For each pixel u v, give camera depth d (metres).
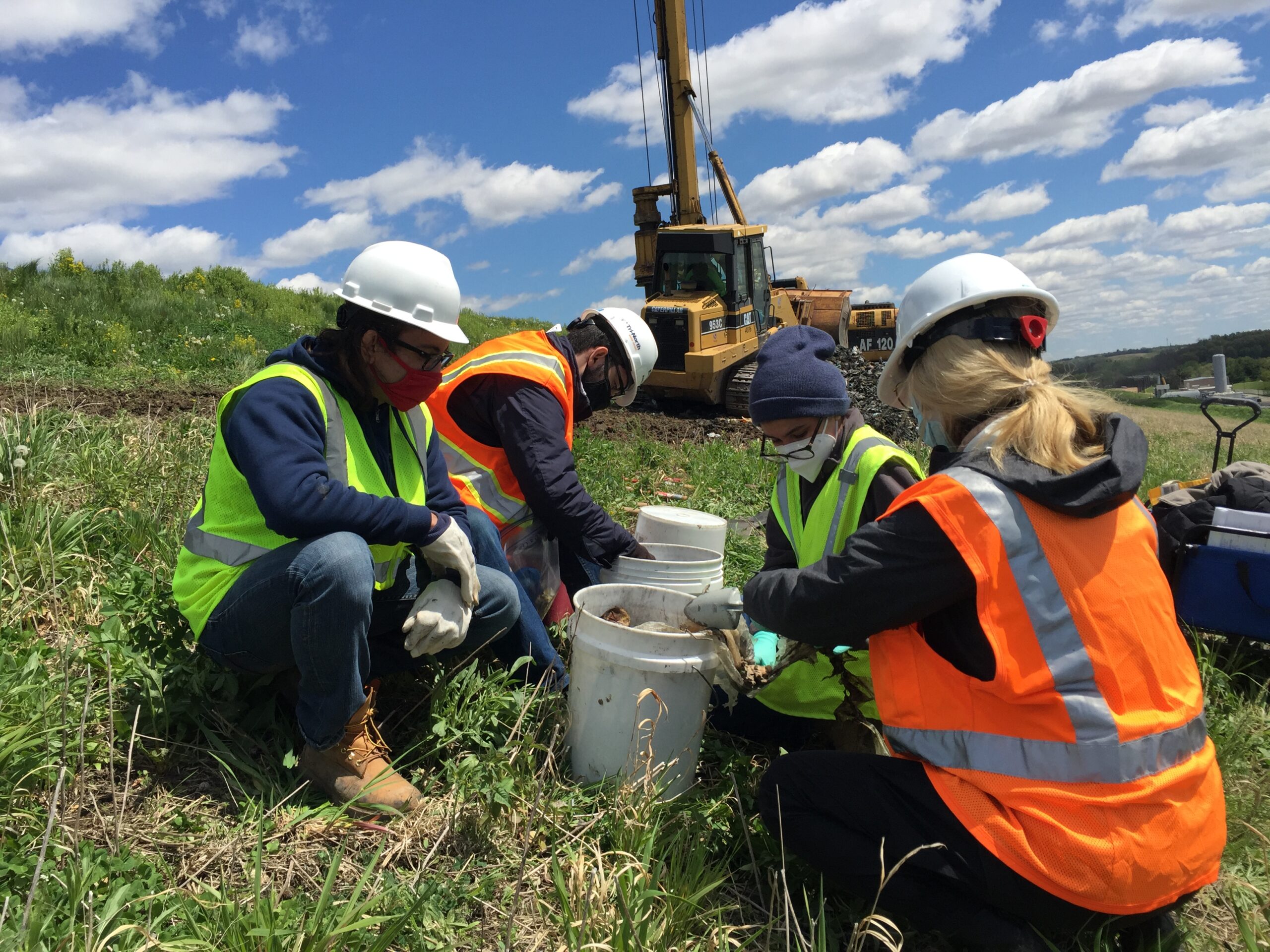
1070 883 1.58
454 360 3.20
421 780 2.31
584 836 2.12
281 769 2.24
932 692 1.74
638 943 1.70
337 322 2.27
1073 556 1.61
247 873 1.87
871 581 1.70
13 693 2.14
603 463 6.40
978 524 1.61
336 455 2.20
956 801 1.67
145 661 2.32
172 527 3.45
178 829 1.98
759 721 2.69
